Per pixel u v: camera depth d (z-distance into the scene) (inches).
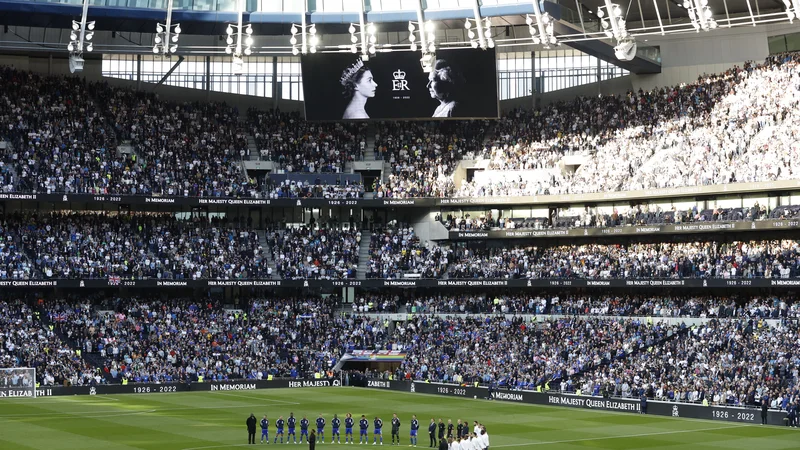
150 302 3592.5
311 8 3430.1
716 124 3545.8
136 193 3602.4
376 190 3897.6
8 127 3597.4
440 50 3801.7
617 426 2436.0
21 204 3599.9
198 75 4205.2
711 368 2837.1
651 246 3533.5
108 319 3412.9
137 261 3548.2
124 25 3378.4
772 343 2849.4
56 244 3476.9
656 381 2861.7
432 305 3708.2
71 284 3356.3
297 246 3804.1
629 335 3198.8
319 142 4074.8
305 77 3863.2
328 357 3508.9
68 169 3572.8
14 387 2987.2
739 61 3782.0
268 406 2805.1
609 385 2913.4
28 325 3240.7
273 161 3981.3
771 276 3085.6
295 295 3828.7
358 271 3782.0
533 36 3211.1
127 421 2425.0
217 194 3730.3
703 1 2913.4
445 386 3196.4
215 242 3722.9
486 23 3225.9
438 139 4074.8
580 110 3956.7
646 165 3592.5
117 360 3260.3
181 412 2632.9
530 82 4212.6
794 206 3203.7
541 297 3617.1
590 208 3745.1
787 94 3435.0
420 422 2486.5
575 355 3174.2
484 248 3850.9
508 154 3934.5
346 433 2193.7
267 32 3535.9
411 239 3887.8
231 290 3779.5
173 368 3262.8
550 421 2529.5
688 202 3513.8
